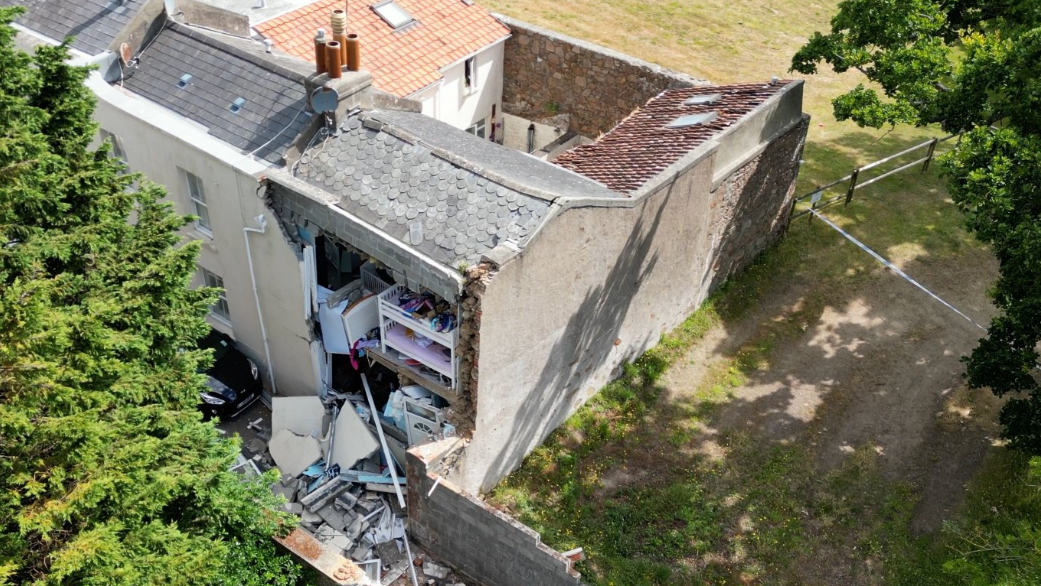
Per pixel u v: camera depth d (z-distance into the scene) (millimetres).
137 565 13406
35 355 12258
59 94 15047
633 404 21219
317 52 18359
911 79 20438
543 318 17594
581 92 28453
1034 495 17672
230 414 20672
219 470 15234
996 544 17188
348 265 19531
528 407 18734
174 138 18828
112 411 14047
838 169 31109
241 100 19469
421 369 18453
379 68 25359
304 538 16875
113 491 12898
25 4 22297
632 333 21359
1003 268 17906
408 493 17625
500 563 16875
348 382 20734
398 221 17094
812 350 23297
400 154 17984
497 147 21125
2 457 12594
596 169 21797
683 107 24703
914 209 28953
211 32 21906
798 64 23875
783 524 18703
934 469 20078
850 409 21578
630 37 39281
